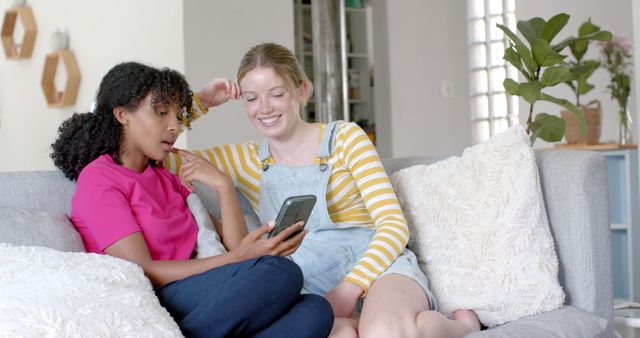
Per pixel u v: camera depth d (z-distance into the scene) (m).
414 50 5.43
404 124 5.39
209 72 3.58
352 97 5.38
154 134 1.78
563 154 1.99
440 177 2.07
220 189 1.89
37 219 1.65
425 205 2.05
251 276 1.49
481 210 1.96
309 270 1.94
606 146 3.65
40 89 5.38
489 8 5.44
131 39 4.02
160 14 3.69
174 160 2.02
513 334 1.64
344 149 2.01
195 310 1.48
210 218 1.95
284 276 1.51
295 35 5.05
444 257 1.97
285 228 1.73
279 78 1.95
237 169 2.09
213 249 1.79
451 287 1.93
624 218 3.64
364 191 1.96
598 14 5.43
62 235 1.66
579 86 3.95
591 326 1.78
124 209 1.67
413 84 5.43
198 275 1.57
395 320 1.62
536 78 2.59
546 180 1.98
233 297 1.46
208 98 2.13
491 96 5.46
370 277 1.82
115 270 1.46
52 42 4.90
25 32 5.38
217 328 1.46
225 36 3.63
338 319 1.72
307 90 2.07
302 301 1.57
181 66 3.51
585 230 1.89
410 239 2.05
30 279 1.35
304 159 2.03
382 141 5.39
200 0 3.55
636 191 3.54
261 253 1.67
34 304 1.24
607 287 1.91
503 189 1.94
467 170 2.03
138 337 1.29
